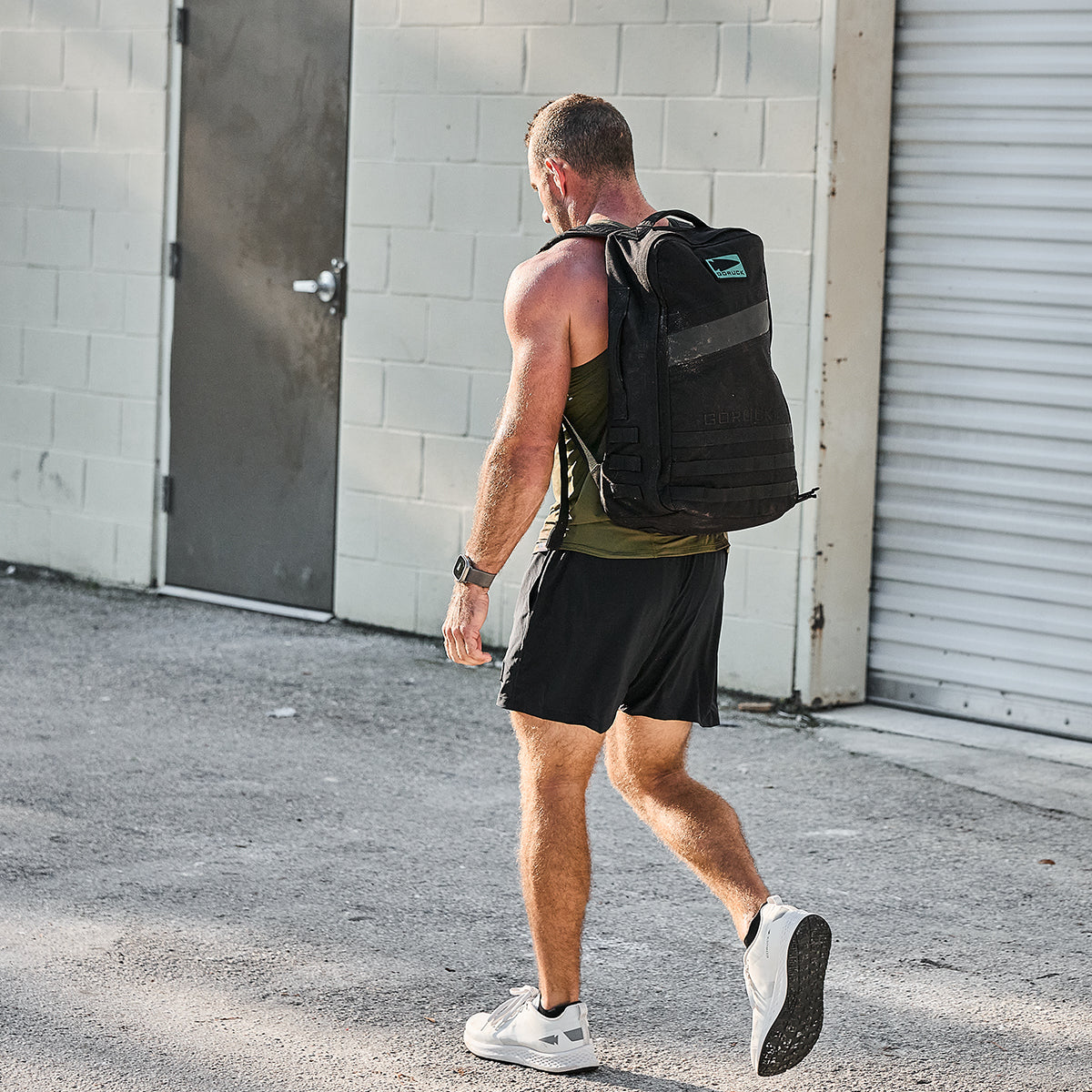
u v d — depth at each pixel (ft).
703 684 35.01
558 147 34.30
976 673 61.36
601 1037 35.50
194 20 76.07
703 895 43.78
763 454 32.48
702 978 38.60
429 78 69.15
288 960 39.01
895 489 62.39
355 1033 35.32
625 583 32.63
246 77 74.64
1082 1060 34.71
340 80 71.72
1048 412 58.95
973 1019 36.60
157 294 78.48
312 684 64.49
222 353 76.84
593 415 32.48
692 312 31.60
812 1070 34.14
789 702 62.34
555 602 32.83
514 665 33.06
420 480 71.31
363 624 73.82
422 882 44.21
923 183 60.59
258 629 73.56
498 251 68.08
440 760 55.36
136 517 80.48
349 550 73.87
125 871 44.57
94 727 58.13
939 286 60.54
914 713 62.69
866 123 59.98
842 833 48.98
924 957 39.93
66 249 81.56
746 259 32.99
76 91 80.23
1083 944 40.98
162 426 79.20
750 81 60.85
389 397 71.77
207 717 59.72
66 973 38.01
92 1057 33.99
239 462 76.89
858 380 61.16
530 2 66.13
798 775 54.54
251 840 47.24
